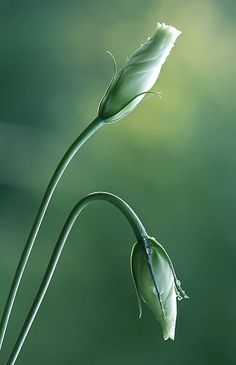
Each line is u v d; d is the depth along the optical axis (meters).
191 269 1.51
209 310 1.50
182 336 1.49
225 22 1.67
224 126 1.57
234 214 1.52
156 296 0.60
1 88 1.72
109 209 1.52
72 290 1.50
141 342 1.48
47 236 1.54
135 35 1.77
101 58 1.77
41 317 1.49
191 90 1.59
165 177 1.54
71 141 1.69
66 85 1.75
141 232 0.60
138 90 0.60
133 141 1.55
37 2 1.78
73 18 1.79
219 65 1.62
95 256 1.51
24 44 1.77
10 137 1.66
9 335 1.47
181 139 1.55
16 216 1.57
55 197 1.56
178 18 1.69
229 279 1.51
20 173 1.60
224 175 1.54
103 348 1.48
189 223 1.52
